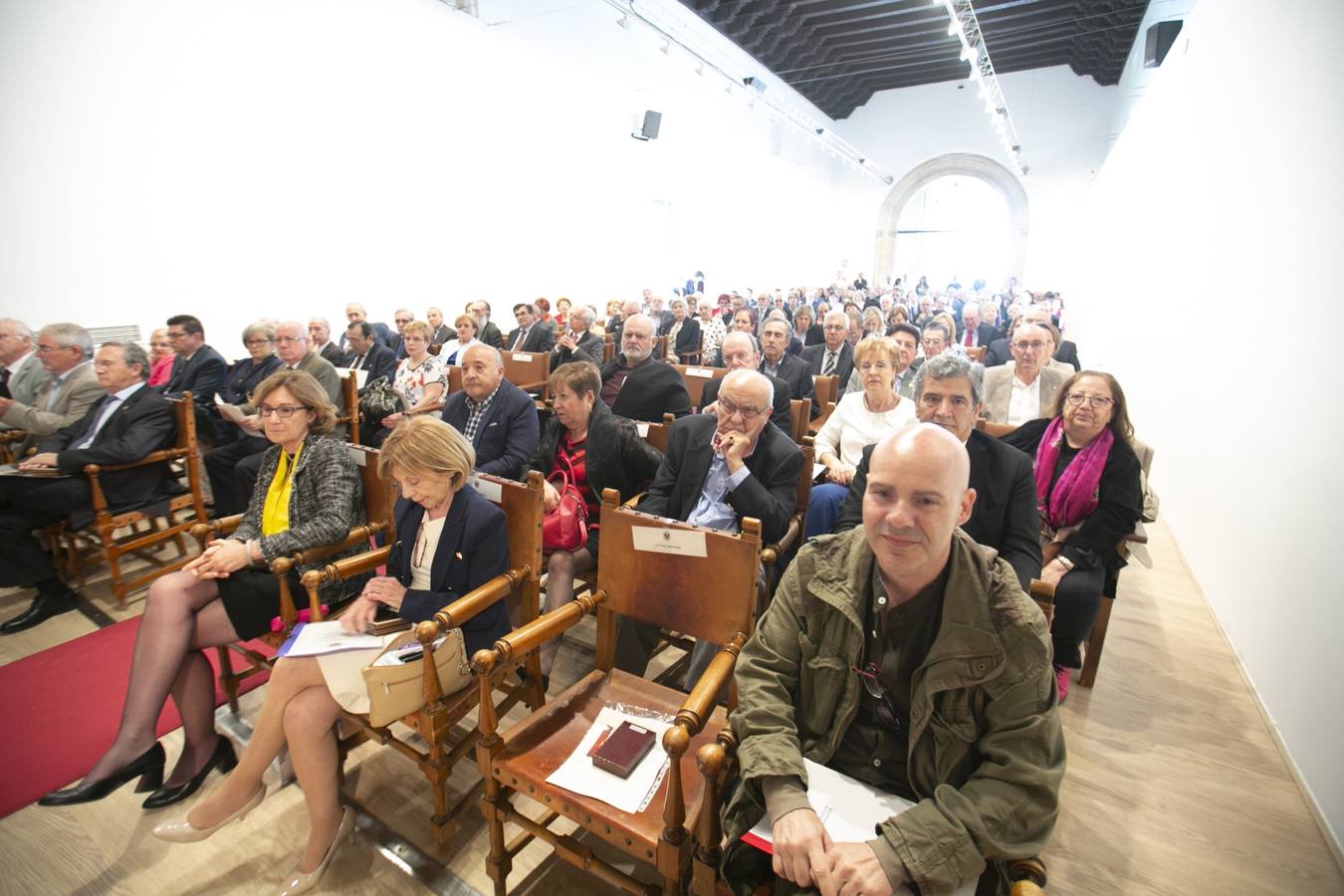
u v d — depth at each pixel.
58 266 4.39
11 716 2.11
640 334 4.02
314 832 1.52
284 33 5.52
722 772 1.12
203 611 1.81
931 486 0.99
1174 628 2.73
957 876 0.93
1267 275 2.64
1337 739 1.68
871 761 1.16
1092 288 9.55
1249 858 1.61
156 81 4.77
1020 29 11.91
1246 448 2.63
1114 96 14.80
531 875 1.57
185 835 1.53
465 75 7.27
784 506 2.09
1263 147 2.87
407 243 6.84
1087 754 1.97
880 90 17.67
